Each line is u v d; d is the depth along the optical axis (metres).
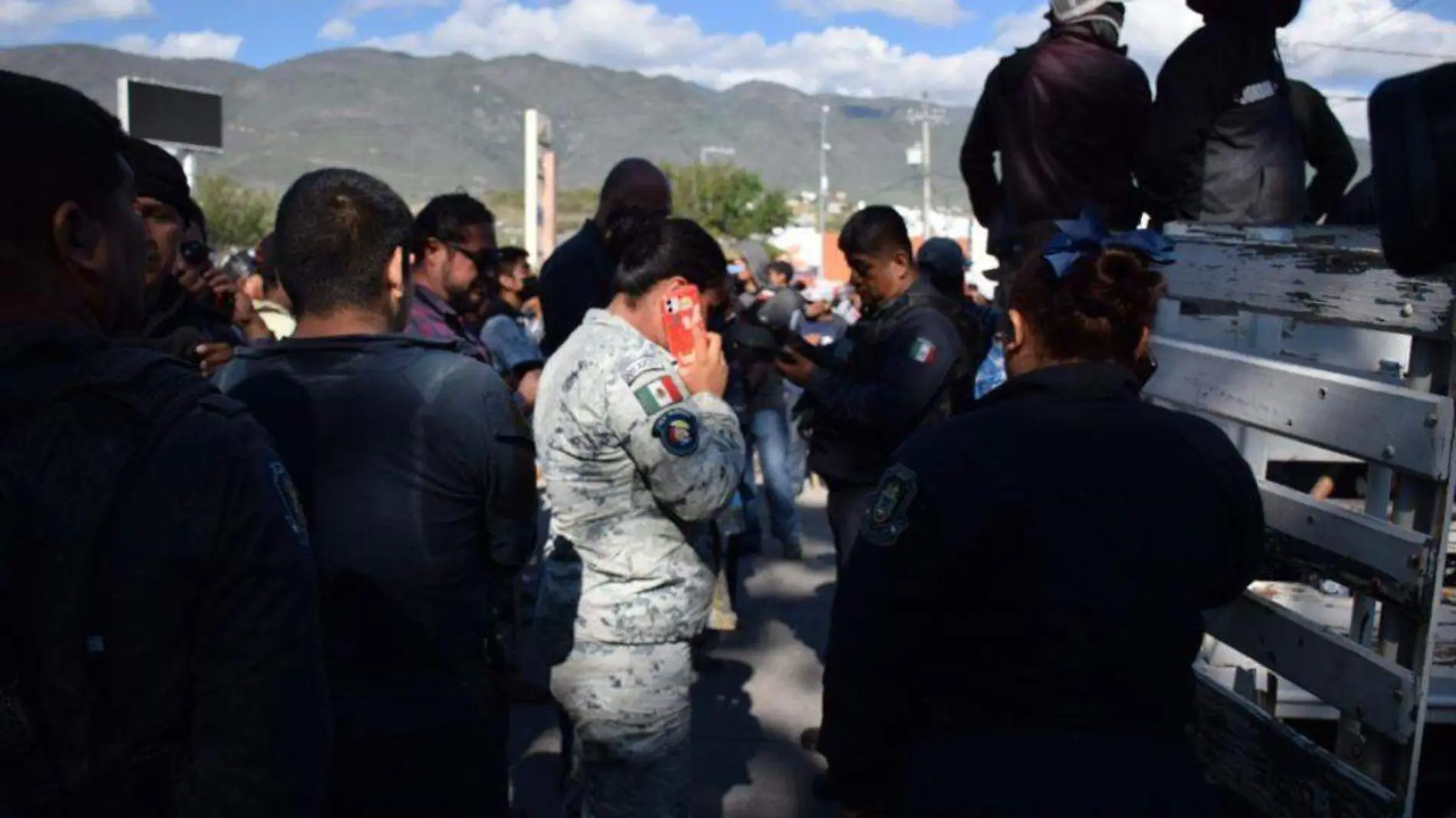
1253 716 2.31
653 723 2.71
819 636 5.83
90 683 1.23
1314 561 2.15
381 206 2.21
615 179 4.49
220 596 1.29
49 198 1.30
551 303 4.55
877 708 1.76
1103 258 1.83
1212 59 3.56
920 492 1.75
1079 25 3.52
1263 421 2.30
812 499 9.88
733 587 5.44
